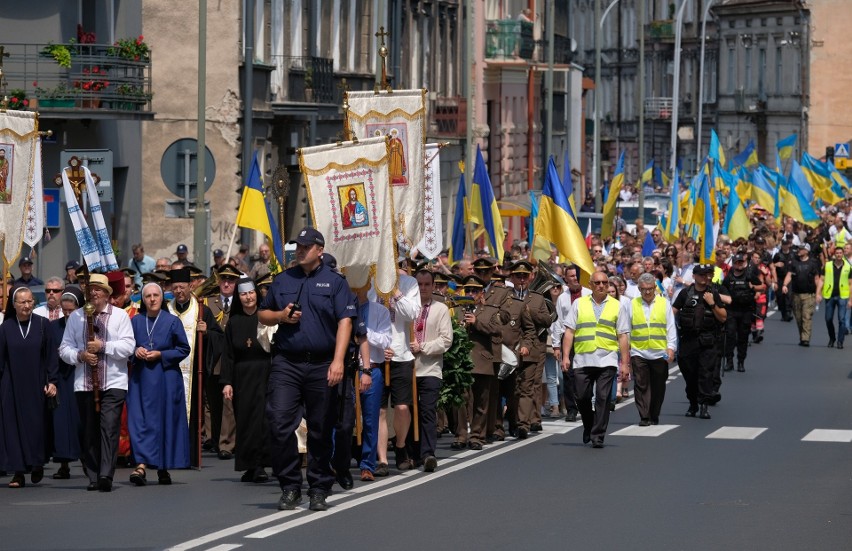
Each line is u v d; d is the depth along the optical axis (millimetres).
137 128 57938
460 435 33125
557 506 25281
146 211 59688
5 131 30891
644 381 37781
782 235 87500
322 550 21406
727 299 39875
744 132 188250
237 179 60594
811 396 44781
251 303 28938
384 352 28484
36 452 27703
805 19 177000
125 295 28938
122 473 29844
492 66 102500
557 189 42094
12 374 27625
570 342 33812
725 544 22062
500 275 35969
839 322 61469
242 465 28344
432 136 85562
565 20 130750
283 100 64062
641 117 98750
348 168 27562
